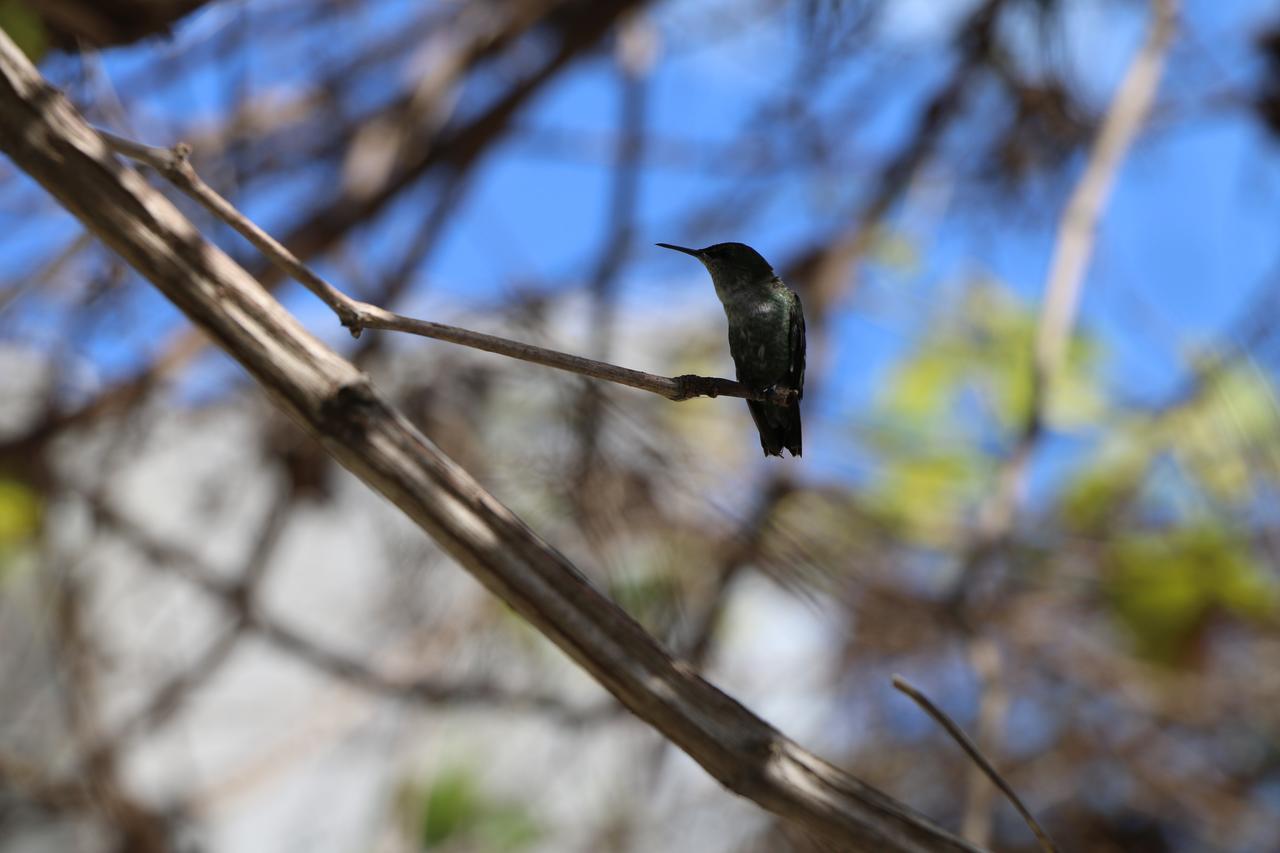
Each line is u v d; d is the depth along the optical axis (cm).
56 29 644
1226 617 1171
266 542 1073
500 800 1216
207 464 1223
